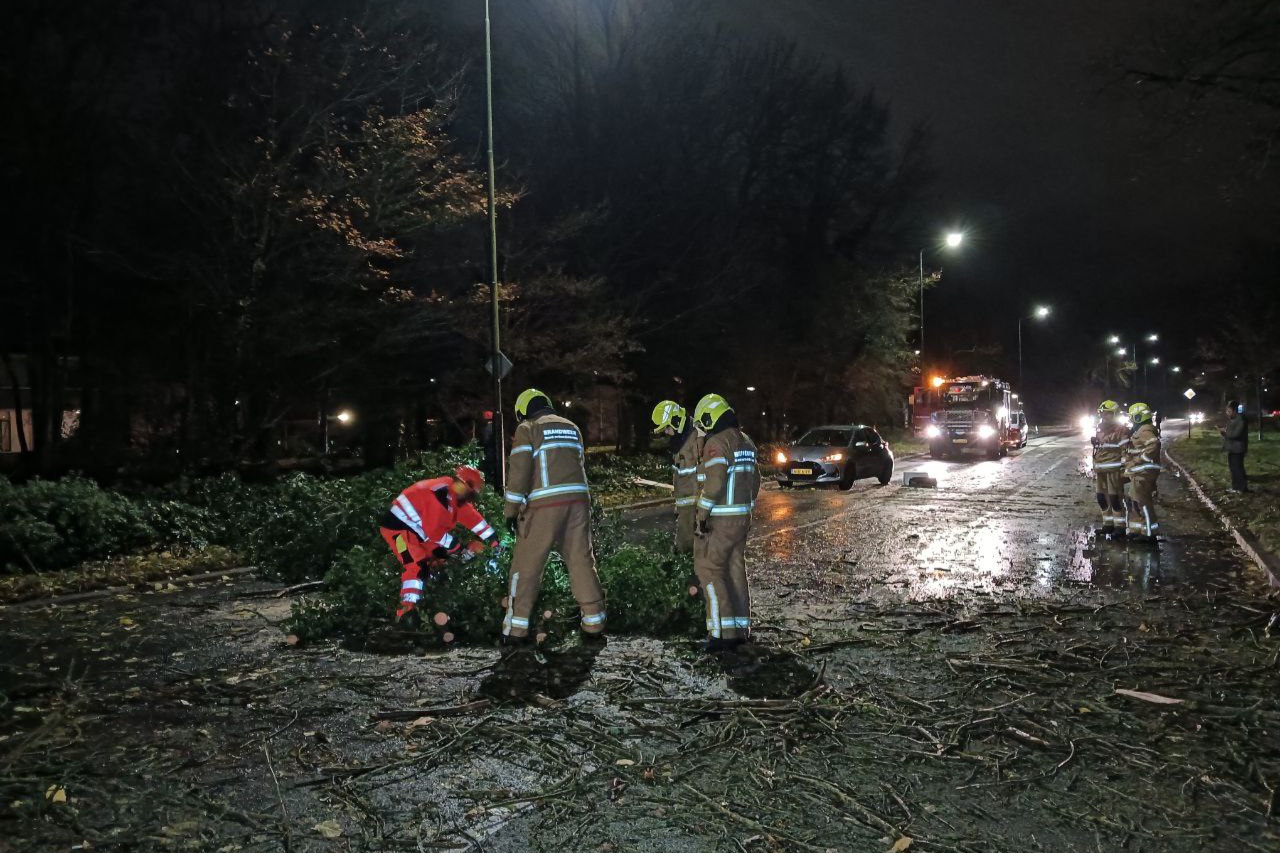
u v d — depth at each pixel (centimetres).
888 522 1528
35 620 829
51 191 1781
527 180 2272
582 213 2225
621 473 2261
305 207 1652
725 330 3219
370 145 1691
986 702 578
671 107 2834
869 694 592
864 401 4366
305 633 729
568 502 696
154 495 1370
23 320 1981
